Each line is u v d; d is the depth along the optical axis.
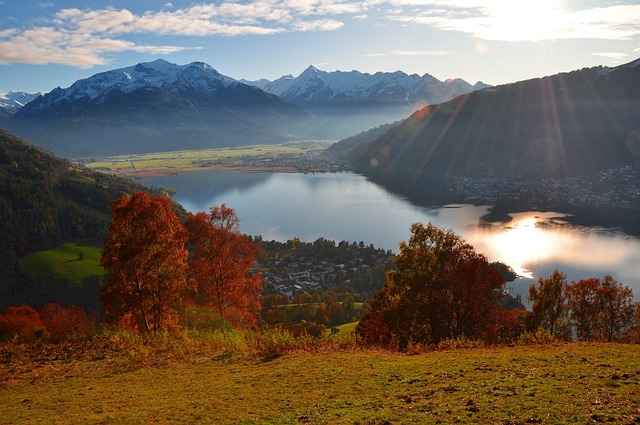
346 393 17.75
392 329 36.34
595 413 13.07
